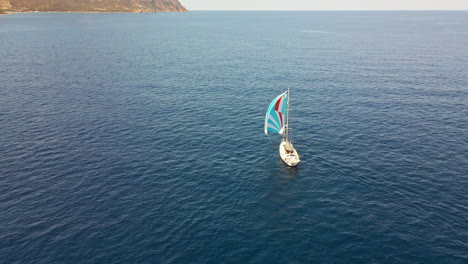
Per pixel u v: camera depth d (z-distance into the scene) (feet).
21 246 103.65
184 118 216.74
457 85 281.33
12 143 175.63
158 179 143.54
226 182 142.10
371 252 102.01
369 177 144.56
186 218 118.01
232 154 168.45
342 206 124.88
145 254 101.09
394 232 110.32
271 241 107.14
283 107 160.56
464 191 132.57
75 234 109.19
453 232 109.60
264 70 354.13
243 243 106.22
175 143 180.04
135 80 307.37
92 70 345.10
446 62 377.50
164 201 127.85
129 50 485.97
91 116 216.33
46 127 197.26
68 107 232.12
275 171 151.33
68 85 286.05
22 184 137.80
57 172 147.74
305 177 146.00
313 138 185.88
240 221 116.88
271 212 122.01
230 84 298.56
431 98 249.55
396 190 134.41
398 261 98.43
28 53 442.09
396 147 173.17
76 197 129.49
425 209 121.80
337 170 151.23
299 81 305.94
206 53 469.16
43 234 109.09
